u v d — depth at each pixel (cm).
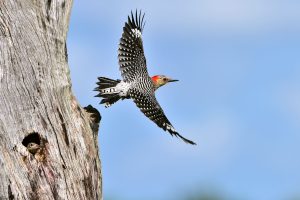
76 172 1377
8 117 1321
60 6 1474
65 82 1435
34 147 1330
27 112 1345
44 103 1370
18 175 1295
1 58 1345
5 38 1359
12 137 1316
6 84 1337
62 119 1390
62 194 1338
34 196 1305
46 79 1391
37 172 1320
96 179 1452
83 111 1462
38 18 1426
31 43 1390
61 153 1362
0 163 1270
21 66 1362
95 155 1448
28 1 1423
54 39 1445
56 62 1435
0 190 1263
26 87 1356
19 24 1387
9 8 1388
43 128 1354
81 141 1409
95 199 1441
